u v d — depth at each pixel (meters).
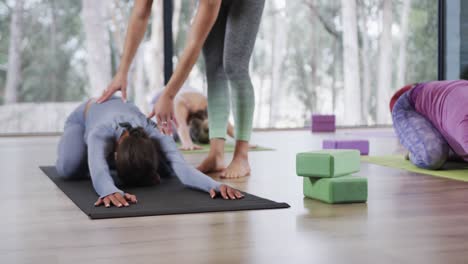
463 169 3.37
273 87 7.35
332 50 7.50
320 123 6.97
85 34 6.70
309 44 7.43
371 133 6.57
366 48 7.57
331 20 7.47
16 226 1.95
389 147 4.85
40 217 2.10
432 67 7.77
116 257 1.54
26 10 6.56
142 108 6.89
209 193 2.51
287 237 1.76
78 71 6.70
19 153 4.62
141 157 2.65
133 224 1.96
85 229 1.89
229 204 2.27
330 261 1.50
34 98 6.62
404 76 7.69
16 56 6.56
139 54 6.87
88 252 1.60
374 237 1.75
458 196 2.47
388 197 2.46
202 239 1.74
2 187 2.86
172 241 1.72
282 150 4.64
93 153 2.54
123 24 6.79
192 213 2.14
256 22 3.06
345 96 7.55
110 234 1.82
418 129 3.40
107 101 3.04
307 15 7.39
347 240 1.72
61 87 6.67
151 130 2.81
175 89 2.68
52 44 6.63
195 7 7.03
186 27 7.03
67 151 3.01
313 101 7.47
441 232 1.81
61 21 6.64
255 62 7.30
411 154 3.43
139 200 2.38
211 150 3.26
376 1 7.57
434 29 7.75
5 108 6.56
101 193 2.34
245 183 2.88
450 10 7.65
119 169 2.67
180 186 2.76
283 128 7.41
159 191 2.61
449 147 3.37
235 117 3.17
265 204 2.27
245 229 1.87
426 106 3.42
